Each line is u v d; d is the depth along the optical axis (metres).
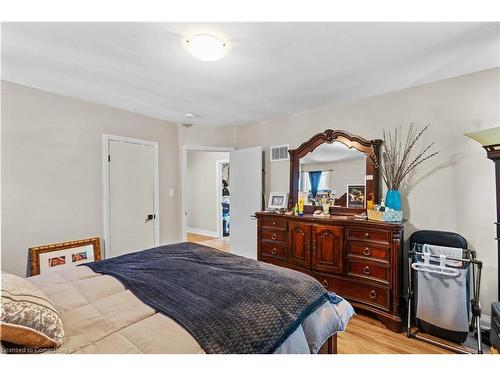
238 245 4.31
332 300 1.56
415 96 2.66
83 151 3.09
